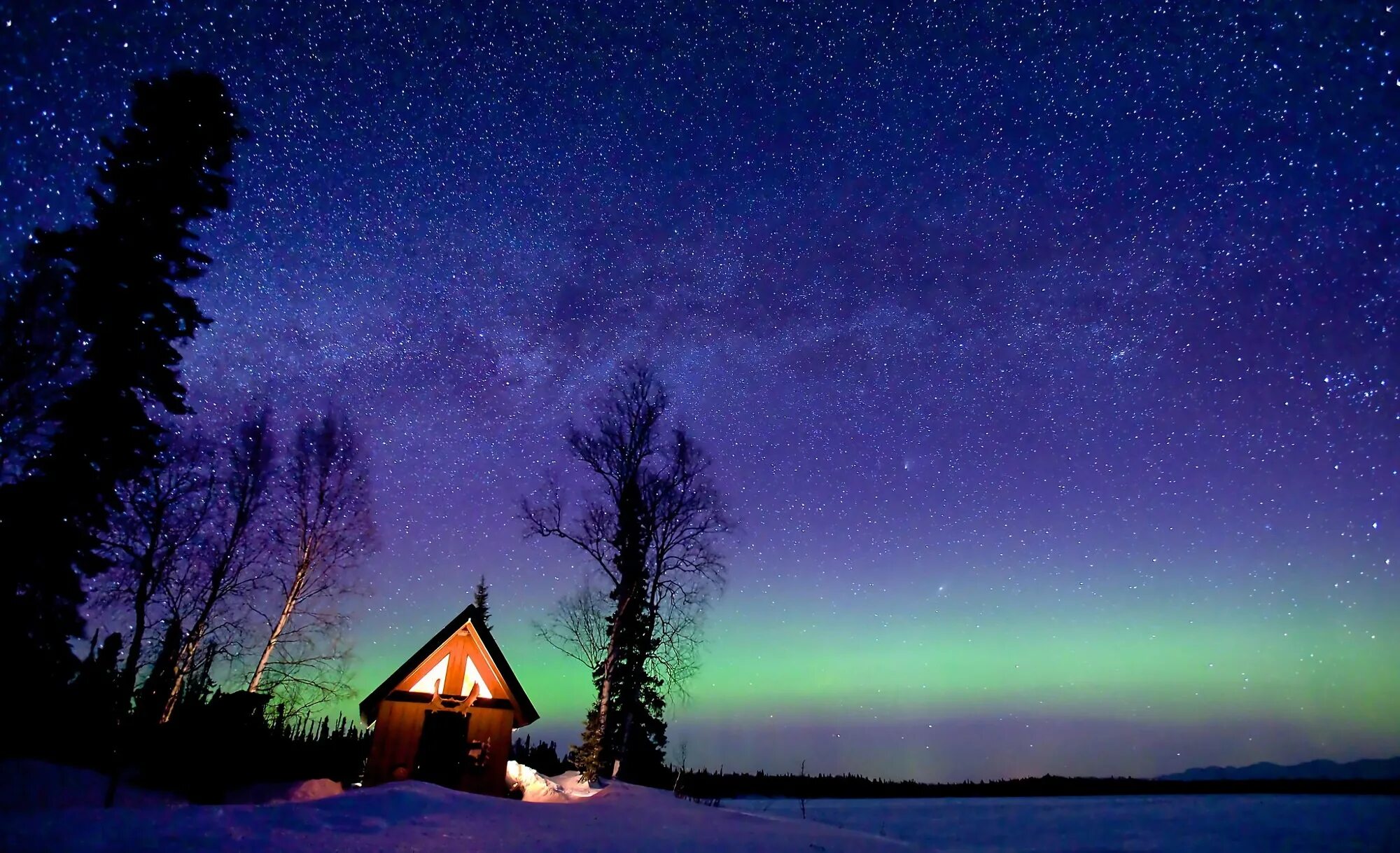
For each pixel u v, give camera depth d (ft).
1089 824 68.95
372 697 61.46
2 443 52.29
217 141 61.11
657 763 88.99
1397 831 62.18
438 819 39.32
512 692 64.95
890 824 67.92
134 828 28.81
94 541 53.26
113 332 54.19
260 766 64.69
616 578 83.82
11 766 45.83
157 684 62.49
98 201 56.49
